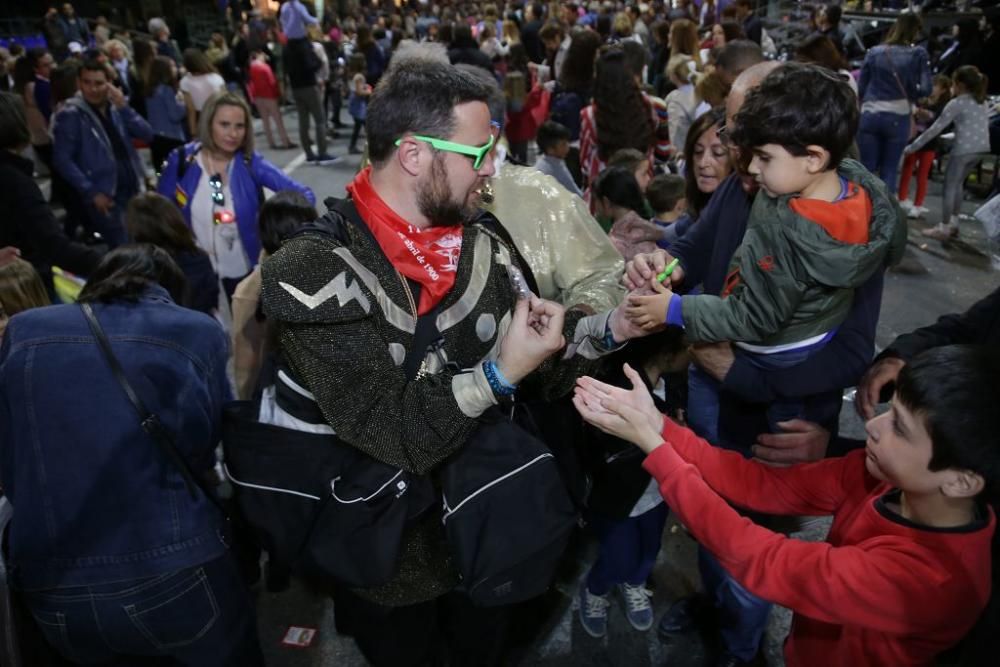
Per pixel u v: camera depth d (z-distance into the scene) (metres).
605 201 3.00
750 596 1.98
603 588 2.32
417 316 1.37
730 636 2.13
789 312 1.49
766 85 1.45
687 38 6.07
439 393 1.27
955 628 1.18
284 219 2.59
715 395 2.22
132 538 1.53
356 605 1.77
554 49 8.02
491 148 1.33
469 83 1.28
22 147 3.16
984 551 1.16
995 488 1.10
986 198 7.05
